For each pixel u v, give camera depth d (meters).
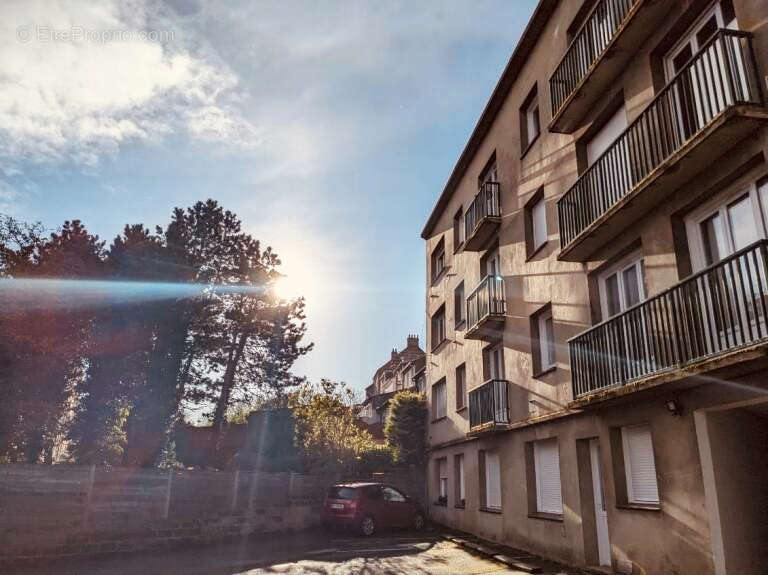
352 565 11.43
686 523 7.76
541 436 12.51
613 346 9.30
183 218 20.66
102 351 15.84
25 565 11.28
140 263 17.58
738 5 7.33
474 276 18.70
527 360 13.54
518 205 14.92
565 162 12.53
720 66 7.78
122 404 16.94
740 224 7.55
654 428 8.56
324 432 22.25
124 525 13.98
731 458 7.64
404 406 24.23
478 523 16.34
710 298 7.71
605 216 9.41
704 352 7.13
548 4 13.74
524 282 14.13
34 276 14.77
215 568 11.05
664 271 8.66
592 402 9.35
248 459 21.44
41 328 14.35
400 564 11.56
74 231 17.05
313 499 19.00
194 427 21.11
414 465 23.61
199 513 15.86
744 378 6.96
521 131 15.33
